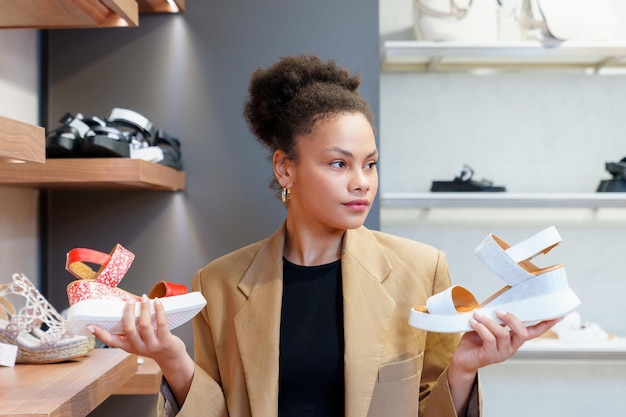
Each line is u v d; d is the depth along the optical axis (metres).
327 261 1.26
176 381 1.16
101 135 1.67
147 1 1.96
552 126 2.51
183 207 2.04
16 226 1.87
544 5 2.15
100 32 2.06
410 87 2.52
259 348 1.20
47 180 1.66
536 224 2.50
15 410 0.96
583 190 2.51
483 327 1.03
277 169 1.25
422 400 1.24
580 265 2.51
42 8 1.37
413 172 2.52
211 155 2.04
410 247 1.28
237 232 2.03
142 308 1.01
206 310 1.31
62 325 1.37
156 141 1.94
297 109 1.18
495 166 2.52
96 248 2.04
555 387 2.49
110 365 1.32
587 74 2.51
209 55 2.05
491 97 2.52
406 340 1.20
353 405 1.13
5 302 1.42
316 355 1.19
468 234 2.50
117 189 1.98
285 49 2.04
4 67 1.80
